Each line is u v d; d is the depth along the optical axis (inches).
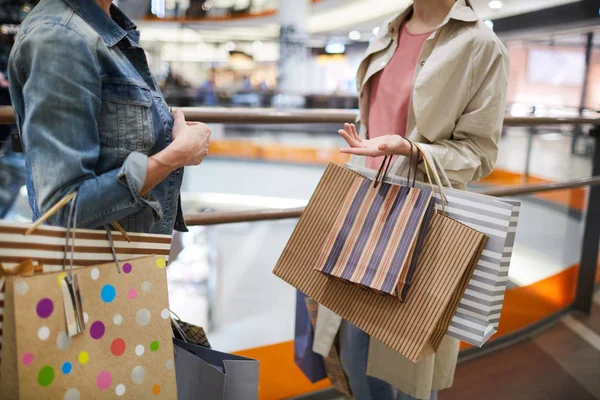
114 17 40.4
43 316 31.6
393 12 421.7
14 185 119.6
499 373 88.3
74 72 32.2
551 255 133.8
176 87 456.1
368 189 44.8
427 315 40.8
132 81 35.7
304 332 64.9
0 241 31.1
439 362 55.1
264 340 115.6
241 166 420.5
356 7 452.4
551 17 252.7
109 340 34.7
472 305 41.4
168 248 38.6
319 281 45.9
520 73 272.8
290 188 368.8
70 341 32.9
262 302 144.2
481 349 96.0
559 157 160.2
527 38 267.4
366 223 43.8
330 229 45.9
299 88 482.6
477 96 49.7
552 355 95.6
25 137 33.1
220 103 463.8
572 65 241.1
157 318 37.2
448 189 42.6
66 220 33.5
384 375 54.7
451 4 52.9
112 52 35.5
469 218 41.4
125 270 35.5
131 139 35.8
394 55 55.6
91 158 33.1
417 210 41.9
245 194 341.1
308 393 81.1
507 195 86.3
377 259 42.2
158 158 35.3
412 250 41.1
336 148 437.4
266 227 218.7
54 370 32.2
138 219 38.4
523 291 110.7
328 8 470.3
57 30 32.3
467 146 50.3
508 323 104.5
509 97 279.9
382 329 42.7
